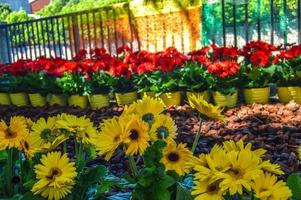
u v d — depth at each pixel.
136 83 7.19
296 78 6.16
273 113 5.68
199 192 1.47
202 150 4.46
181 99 6.73
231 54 6.99
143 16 11.12
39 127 2.25
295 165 3.69
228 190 1.46
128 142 1.82
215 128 5.17
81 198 2.16
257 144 4.44
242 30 9.64
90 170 2.20
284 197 1.45
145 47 11.20
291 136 4.62
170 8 10.53
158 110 2.03
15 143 2.12
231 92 6.25
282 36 9.11
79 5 16.91
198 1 10.02
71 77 7.60
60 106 7.82
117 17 11.65
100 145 1.85
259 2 9.40
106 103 7.37
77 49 12.62
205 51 7.26
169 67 6.73
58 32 12.67
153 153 1.93
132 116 1.85
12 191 2.35
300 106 5.86
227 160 1.49
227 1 9.71
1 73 9.01
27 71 8.47
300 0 8.63
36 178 2.04
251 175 1.43
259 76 6.34
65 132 2.18
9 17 24.19
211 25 9.88
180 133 5.04
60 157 1.98
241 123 5.30
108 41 11.84
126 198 2.17
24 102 8.52
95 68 7.39
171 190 2.02
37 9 39.91
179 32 10.47
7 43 13.91
